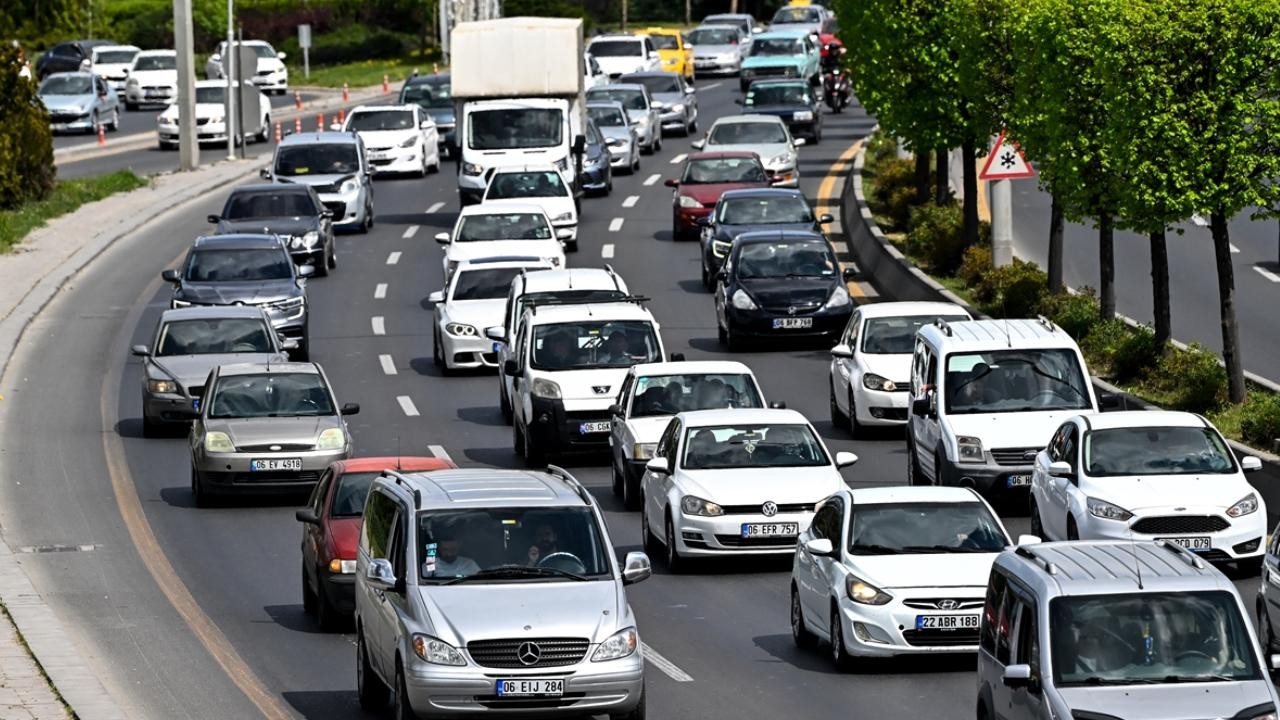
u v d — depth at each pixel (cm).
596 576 5091
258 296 12006
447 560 5075
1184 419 7056
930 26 13088
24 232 16688
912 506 6034
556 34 16738
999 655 4434
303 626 6638
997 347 8094
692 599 6912
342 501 6700
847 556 5862
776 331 11819
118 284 14838
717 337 12488
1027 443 7738
